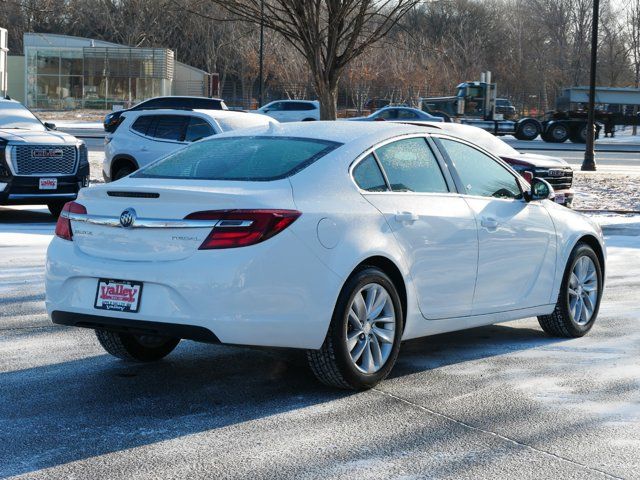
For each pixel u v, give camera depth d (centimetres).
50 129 1582
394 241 564
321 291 520
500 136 5250
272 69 6712
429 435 476
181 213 508
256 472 419
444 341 712
